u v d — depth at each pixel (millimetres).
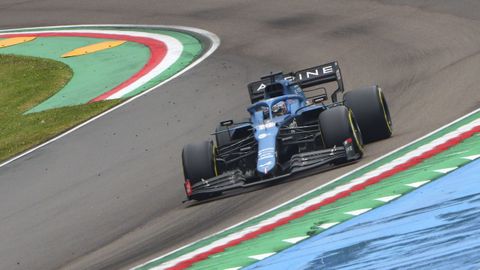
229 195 47219
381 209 36281
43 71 99750
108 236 45500
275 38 93500
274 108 47812
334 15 97438
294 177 46844
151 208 49125
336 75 52750
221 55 91125
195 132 66000
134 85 86750
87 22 121188
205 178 46719
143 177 56969
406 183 39500
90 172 61656
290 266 31531
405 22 87062
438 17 85688
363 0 100312
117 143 68000
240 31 100000
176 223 44188
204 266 34375
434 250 29000
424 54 73500
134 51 101688
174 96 78875
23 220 53344
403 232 32000
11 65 105250
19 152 72125
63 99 87812
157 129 69438
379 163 44875
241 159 48625
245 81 79000
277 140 46219
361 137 48562
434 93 60250
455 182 37500
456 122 50719
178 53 96188
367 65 74875
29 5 135625
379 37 83875
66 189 58531
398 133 51688
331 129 45375
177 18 113125
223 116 68688
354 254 30969
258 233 37656
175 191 51625
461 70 64688
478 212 31953
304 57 83500
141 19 116625
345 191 40969
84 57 103312
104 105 81125
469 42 73688
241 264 33375
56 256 44062
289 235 35938
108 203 52625
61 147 70500
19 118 83875
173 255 37688
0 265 44938
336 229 35031
